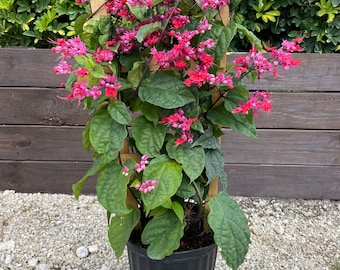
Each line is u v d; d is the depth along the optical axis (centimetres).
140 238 161
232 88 137
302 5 229
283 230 230
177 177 136
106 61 128
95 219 237
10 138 245
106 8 131
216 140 146
